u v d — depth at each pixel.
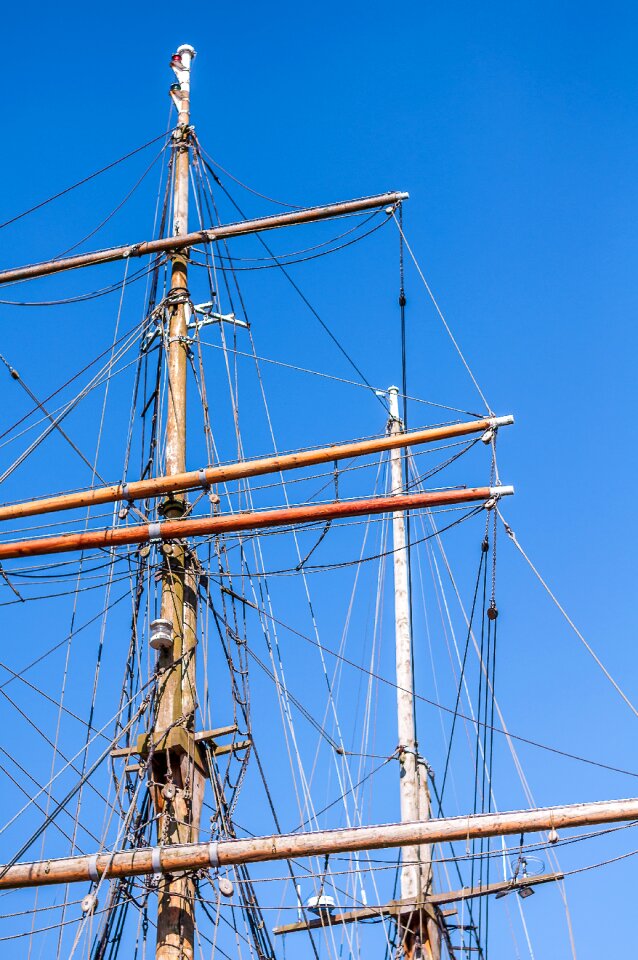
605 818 22.45
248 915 24.56
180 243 30.22
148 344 29.34
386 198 30.03
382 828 22.53
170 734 24.56
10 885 22.48
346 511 25.98
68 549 25.56
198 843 22.67
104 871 22.47
